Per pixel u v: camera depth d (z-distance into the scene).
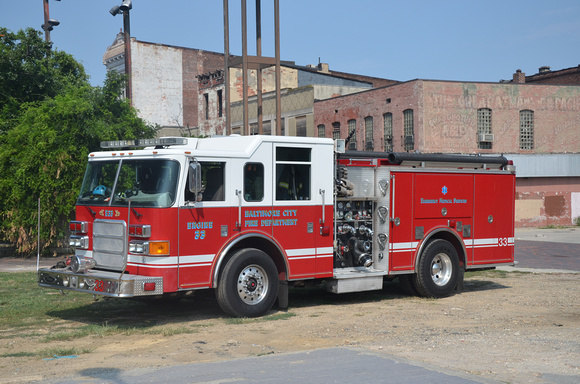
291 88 41.69
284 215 9.91
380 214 11.27
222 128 45.84
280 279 9.99
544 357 6.77
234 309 9.26
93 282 8.75
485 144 34.69
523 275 15.41
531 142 35.94
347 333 8.38
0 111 21.98
